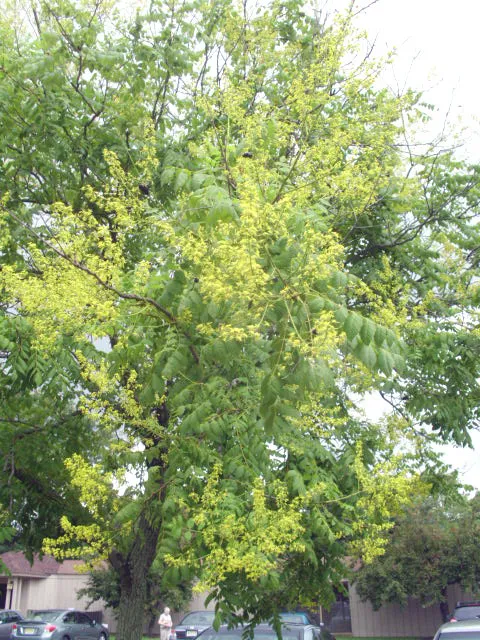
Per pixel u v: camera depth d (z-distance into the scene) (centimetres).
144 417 496
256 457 461
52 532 633
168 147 671
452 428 662
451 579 2348
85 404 469
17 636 1970
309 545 484
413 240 719
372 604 2439
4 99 632
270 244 367
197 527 432
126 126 668
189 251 378
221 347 360
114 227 511
